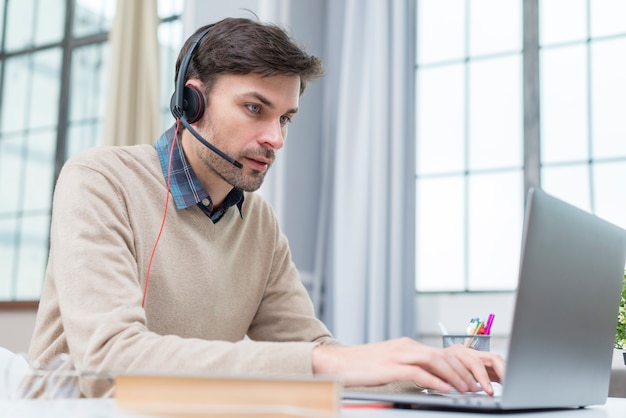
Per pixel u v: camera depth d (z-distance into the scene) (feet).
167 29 10.93
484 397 2.98
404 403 2.78
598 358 3.15
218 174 4.03
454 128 9.18
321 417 1.90
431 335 8.76
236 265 4.40
